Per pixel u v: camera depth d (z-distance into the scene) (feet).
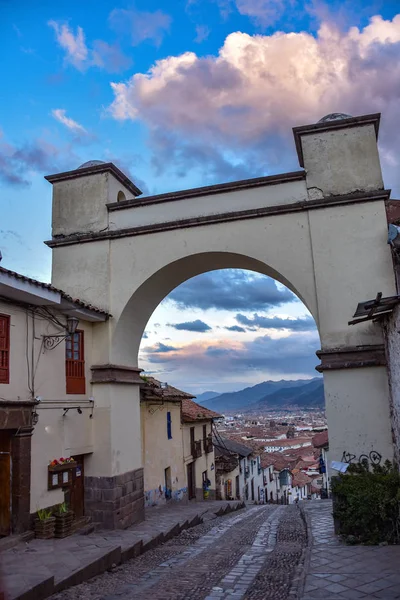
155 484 53.26
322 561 22.99
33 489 29.73
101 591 21.22
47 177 41.88
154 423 54.60
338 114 37.55
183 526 38.83
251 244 35.76
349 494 27.22
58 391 33.27
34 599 19.47
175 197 38.04
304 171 35.68
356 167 35.09
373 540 25.95
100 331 37.96
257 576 22.25
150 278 37.76
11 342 29.43
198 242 36.94
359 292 32.96
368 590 18.48
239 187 36.83
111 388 36.88
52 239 40.60
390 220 35.14
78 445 34.65
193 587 20.97
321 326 32.99
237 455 93.86
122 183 43.50
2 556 24.99
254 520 45.83
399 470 28.40
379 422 30.68
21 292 28.32
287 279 34.63
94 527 34.17
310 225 34.71
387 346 30.09
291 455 178.60
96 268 39.06
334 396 31.68
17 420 28.78
